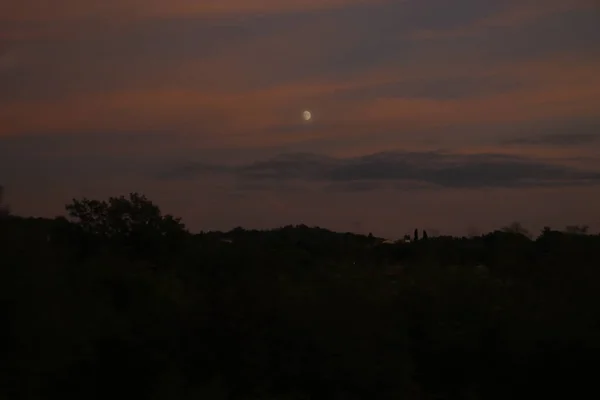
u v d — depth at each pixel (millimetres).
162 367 17031
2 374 13516
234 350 18406
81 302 15844
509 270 26188
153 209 30797
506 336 22125
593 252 24609
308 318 18969
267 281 19922
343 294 19828
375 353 19375
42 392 14672
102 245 27672
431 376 21969
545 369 21672
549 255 25688
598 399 21281
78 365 16000
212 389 16906
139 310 18719
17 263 13742
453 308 23359
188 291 20672
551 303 23297
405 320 22344
